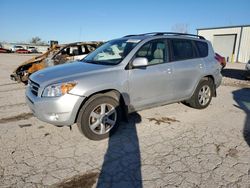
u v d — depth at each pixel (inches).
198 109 223.1
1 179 114.2
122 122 188.4
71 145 149.7
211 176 116.4
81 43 395.2
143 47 171.0
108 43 199.3
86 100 147.8
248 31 1054.4
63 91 139.1
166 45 187.3
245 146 148.6
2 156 135.9
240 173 119.0
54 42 743.1
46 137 161.8
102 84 148.7
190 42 208.1
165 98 186.7
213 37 1202.6
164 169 122.6
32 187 108.7
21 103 254.2
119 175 117.8
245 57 1081.4
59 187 108.8
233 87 354.0
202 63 211.0
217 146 148.4
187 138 160.1
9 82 395.5
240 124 186.4
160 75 177.0
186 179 114.0
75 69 158.9
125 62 161.8
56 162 129.6
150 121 191.3
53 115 141.6
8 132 170.7
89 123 150.1
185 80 197.5
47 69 171.8
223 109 227.1
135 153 139.6
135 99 167.6
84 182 112.4
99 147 147.0
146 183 111.3
